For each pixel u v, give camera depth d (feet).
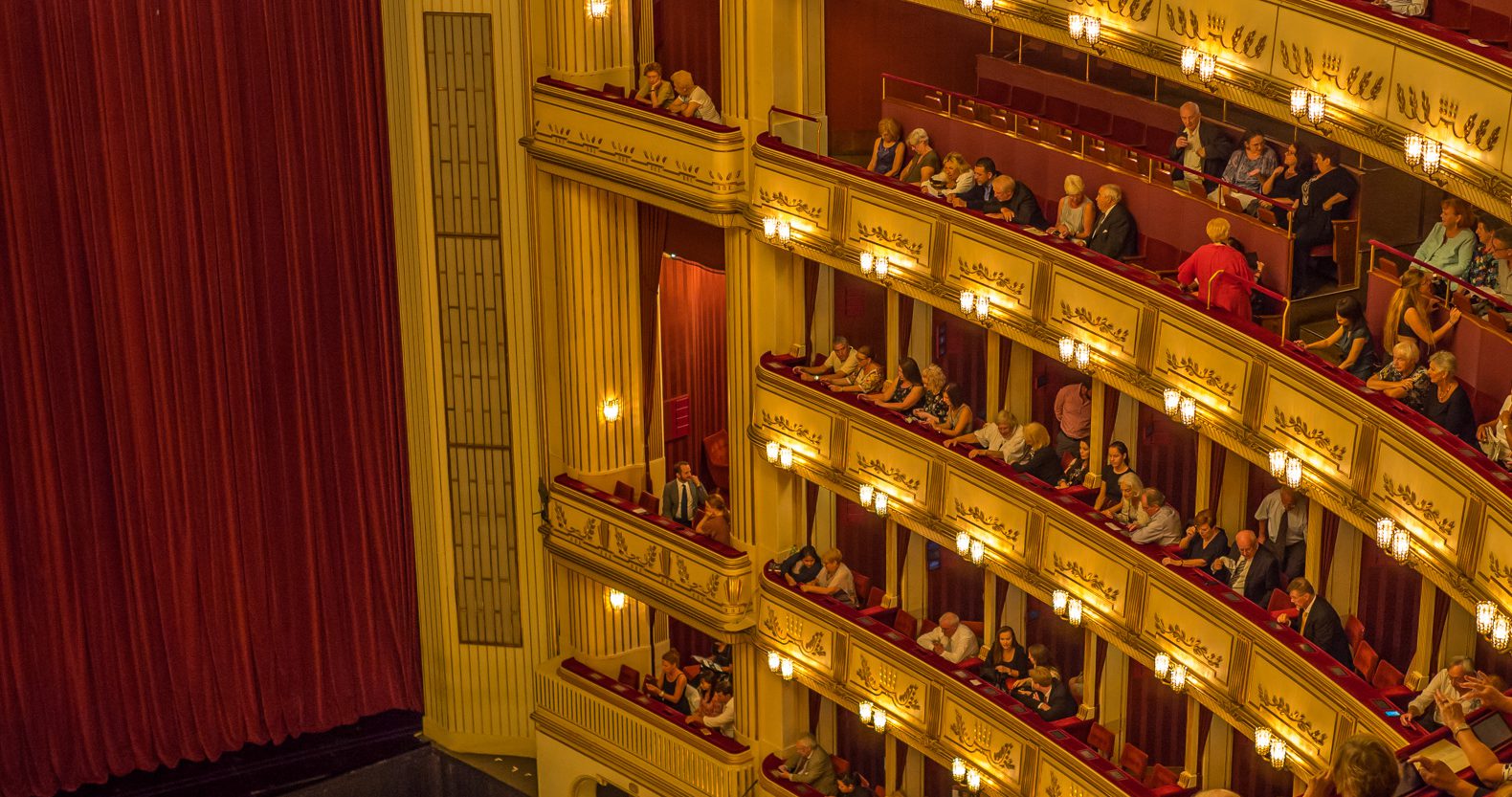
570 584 77.66
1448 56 45.73
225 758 80.38
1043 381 63.16
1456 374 47.70
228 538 77.87
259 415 77.41
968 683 62.90
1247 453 52.95
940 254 61.16
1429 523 47.39
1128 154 57.06
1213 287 53.06
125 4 71.92
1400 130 47.52
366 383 78.84
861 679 67.10
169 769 79.77
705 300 82.07
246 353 76.28
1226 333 52.49
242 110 74.49
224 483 77.30
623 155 69.31
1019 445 61.36
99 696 77.71
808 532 70.69
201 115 73.67
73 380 74.33
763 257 67.41
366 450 79.56
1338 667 50.90
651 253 73.92
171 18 72.38
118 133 72.74
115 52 72.13
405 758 80.89
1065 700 61.62
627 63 72.23
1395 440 48.06
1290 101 50.14
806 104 66.59
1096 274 56.29
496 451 77.20
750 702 72.38
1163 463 59.57
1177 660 56.18
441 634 80.02
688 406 82.99
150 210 73.97
